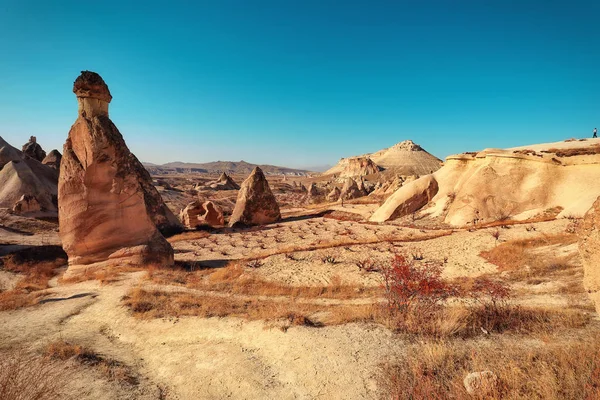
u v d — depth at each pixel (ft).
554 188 79.30
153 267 53.42
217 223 122.83
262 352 22.34
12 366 19.61
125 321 30.81
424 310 24.41
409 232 81.66
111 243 55.11
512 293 32.37
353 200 159.33
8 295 41.60
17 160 136.98
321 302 35.35
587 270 17.99
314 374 18.61
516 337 20.42
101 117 55.06
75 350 25.05
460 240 65.10
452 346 19.51
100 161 53.83
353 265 54.75
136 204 57.26
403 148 618.44
